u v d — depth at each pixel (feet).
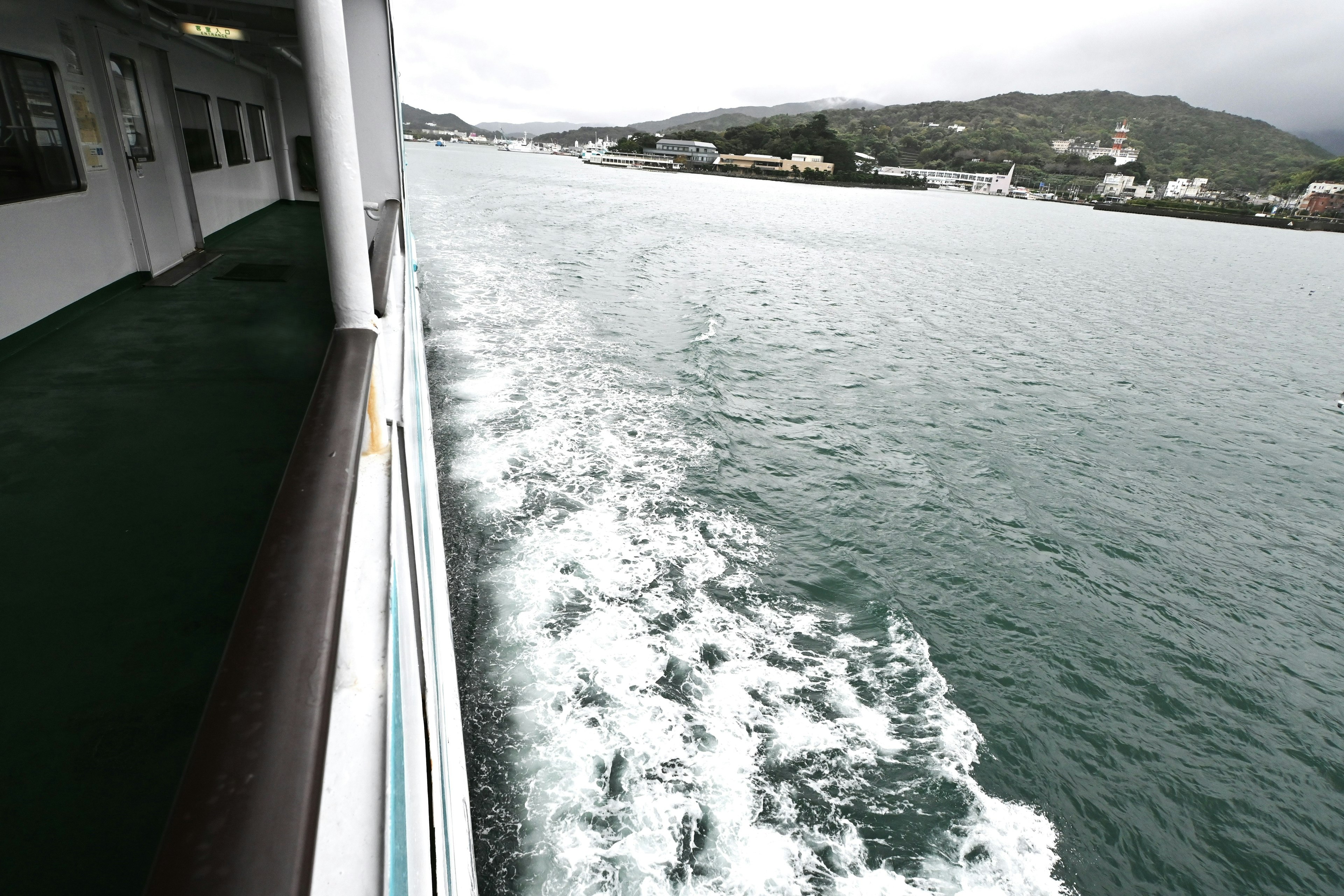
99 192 21.09
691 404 47.55
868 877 17.81
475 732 19.33
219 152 34.37
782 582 29.89
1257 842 22.66
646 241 137.59
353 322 6.94
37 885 6.03
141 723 7.53
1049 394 66.18
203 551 10.14
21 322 16.85
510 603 24.44
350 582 5.41
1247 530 43.98
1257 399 72.84
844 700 23.75
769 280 110.11
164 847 2.14
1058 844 20.72
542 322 63.62
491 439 36.86
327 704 2.81
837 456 44.65
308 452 4.55
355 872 3.57
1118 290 139.74
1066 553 37.52
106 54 21.20
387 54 20.58
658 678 22.34
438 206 152.15
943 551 35.40
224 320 20.53
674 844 17.25
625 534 30.07
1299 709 28.94
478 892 15.47
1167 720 27.27
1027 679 27.71
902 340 80.12
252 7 21.02
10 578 9.27
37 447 12.51
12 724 7.38
